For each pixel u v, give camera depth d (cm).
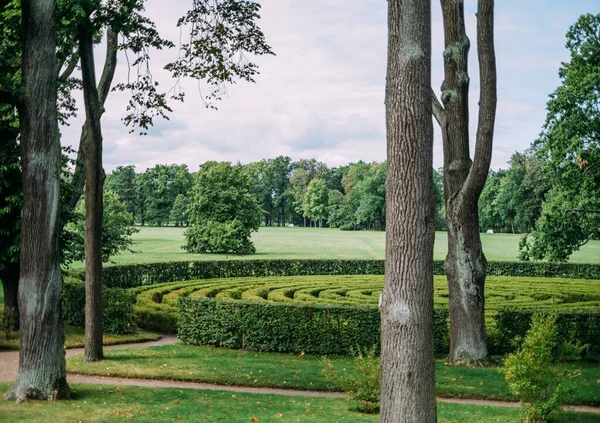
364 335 1623
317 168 15275
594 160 2094
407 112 668
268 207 15038
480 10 1356
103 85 1524
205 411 998
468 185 1429
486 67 1367
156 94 1619
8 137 1808
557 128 2106
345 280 2881
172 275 3422
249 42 1591
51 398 1041
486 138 1387
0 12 1323
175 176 11800
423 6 675
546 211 2241
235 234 5638
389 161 677
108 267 2961
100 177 1435
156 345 1777
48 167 1054
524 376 945
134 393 1117
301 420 942
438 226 11144
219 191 5703
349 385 1034
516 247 6694
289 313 1667
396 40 677
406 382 649
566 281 2989
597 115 2070
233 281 2836
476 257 1455
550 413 1012
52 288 1059
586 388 1193
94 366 1366
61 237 2020
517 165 9344
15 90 1026
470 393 1156
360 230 11806
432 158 679
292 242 7612
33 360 1046
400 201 665
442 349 1644
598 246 6906
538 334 961
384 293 672
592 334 1539
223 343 1723
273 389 1220
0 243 1836
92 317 1440
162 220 11688
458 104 1477
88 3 1291
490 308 2016
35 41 1045
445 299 2272
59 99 2097
